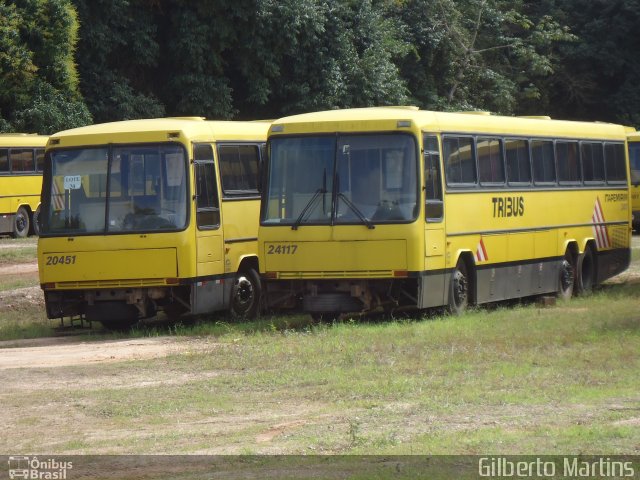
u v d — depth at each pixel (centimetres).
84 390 1708
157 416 1509
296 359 1906
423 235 2278
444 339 2038
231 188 2584
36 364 1970
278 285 2355
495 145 2638
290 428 1395
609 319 2244
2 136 4988
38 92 5169
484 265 2555
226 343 2156
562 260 2931
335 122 2328
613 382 1616
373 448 1258
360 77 5984
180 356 2002
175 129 2439
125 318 2444
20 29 5097
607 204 3216
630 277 3506
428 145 2331
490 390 1580
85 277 2433
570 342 1977
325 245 2300
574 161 3044
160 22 5622
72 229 2450
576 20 8025
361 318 2495
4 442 1381
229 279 2556
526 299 2905
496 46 7519
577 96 7969
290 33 5600
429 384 1639
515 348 1923
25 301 3031
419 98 6944
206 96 5566
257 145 2716
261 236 2348
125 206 2433
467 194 2483
